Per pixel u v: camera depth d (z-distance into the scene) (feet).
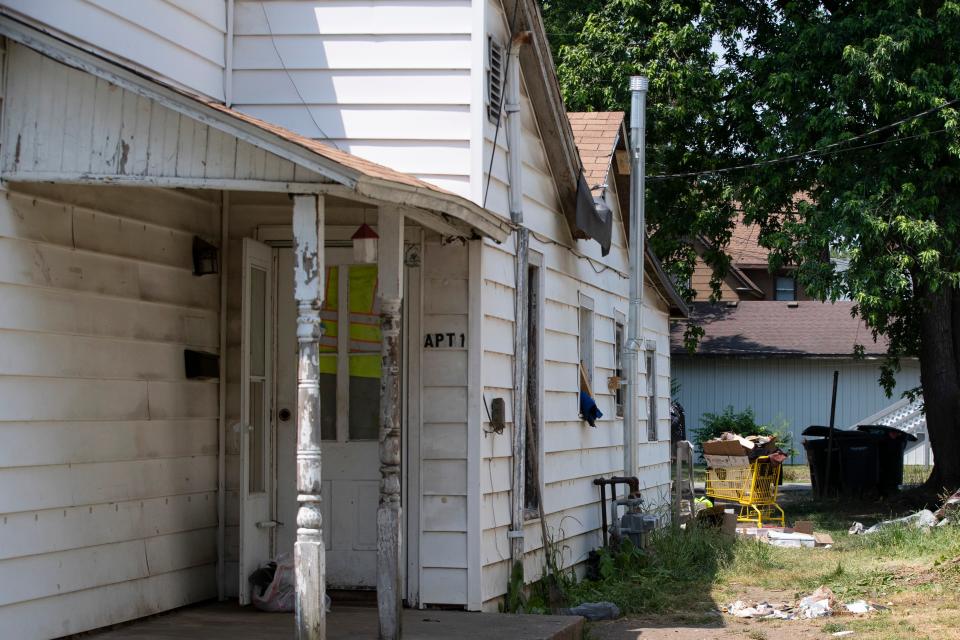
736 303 117.91
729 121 68.28
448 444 27.63
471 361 27.71
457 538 27.40
